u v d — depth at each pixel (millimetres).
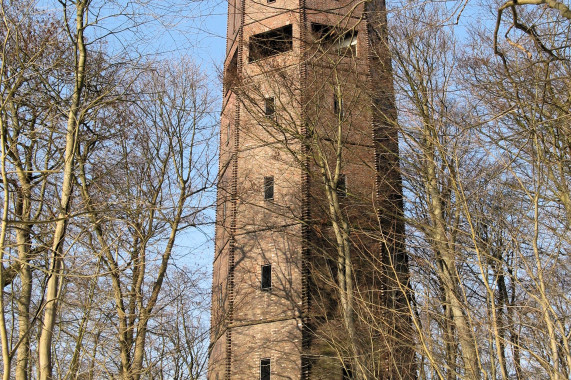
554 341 10477
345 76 26422
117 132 17578
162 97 23016
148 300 20953
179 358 21438
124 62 15078
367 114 26703
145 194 21844
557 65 15336
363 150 27078
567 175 16328
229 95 32219
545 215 15406
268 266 26641
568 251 14984
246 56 30375
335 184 23203
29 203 14992
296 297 25453
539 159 11945
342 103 25969
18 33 13500
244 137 29297
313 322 24688
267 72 25516
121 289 19609
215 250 30688
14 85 12672
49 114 14461
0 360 15406
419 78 22484
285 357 24453
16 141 13414
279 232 26891
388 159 24656
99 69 14984
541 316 12312
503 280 17516
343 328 21188
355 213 25172
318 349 24141
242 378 24875
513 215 16469
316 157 24953
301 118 24578
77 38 13812
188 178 23641
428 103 21766
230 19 34875
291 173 27609
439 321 15070
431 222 19672
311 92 25000
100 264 16203
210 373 27172
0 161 12891
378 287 23438
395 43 23422
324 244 26203
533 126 12297
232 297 26719
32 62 13141
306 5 30297
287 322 25109
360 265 24031
